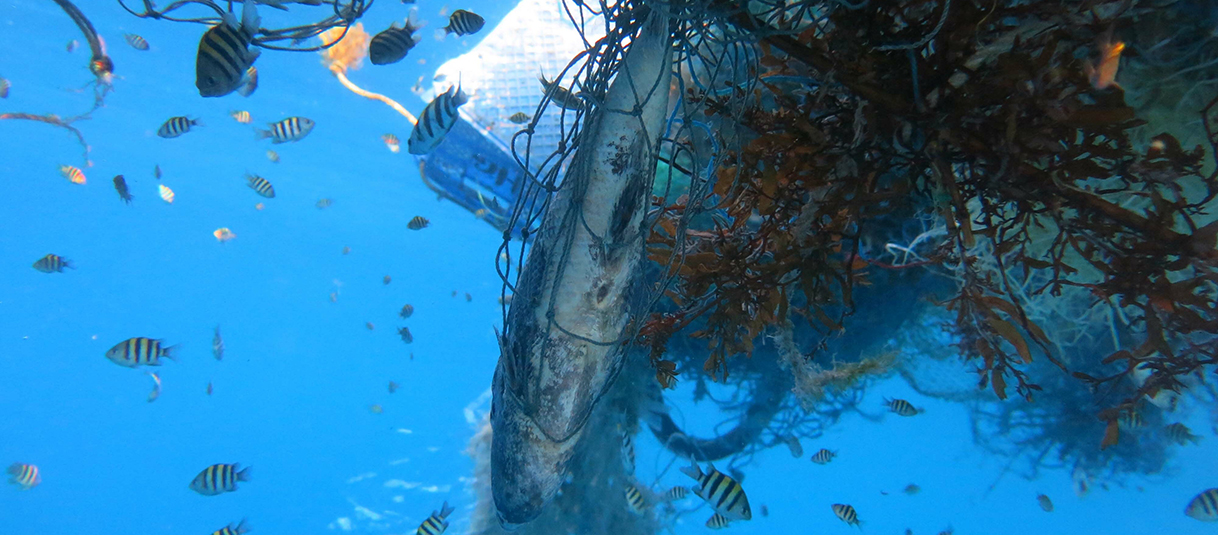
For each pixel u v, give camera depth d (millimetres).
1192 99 2926
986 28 2010
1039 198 2146
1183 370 2818
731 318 2852
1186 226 3377
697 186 2242
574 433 2713
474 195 6117
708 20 2047
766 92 3467
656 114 1923
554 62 5898
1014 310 2332
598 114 1933
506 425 2850
